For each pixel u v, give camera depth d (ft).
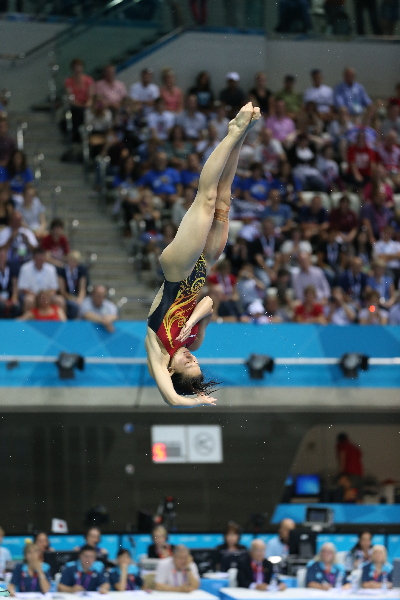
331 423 92.84
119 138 110.52
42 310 86.79
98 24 115.96
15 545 83.97
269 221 99.19
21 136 110.11
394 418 93.20
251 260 97.09
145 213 101.60
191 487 93.45
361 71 128.36
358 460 94.02
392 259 104.83
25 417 86.43
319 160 113.19
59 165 109.60
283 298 94.17
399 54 128.67
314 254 101.24
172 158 109.70
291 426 92.63
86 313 86.99
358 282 97.50
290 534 81.56
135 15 117.91
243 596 71.20
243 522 93.30
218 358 88.79
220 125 114.11
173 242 38.99
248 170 109.29
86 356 86.33
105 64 116.37
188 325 39.27
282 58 125.59
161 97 112.57
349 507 93.20
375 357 91.45
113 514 91.61
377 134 120.57
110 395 86.43
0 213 97.04
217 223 40.96
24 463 88.79
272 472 93.71
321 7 125.59
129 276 99.45
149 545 80.74
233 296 93.20
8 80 114.52
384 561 76.33
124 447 91.20
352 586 75.61
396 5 127.75
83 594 71.56
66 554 76.84
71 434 89.20
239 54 123.34
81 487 91.15
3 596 69.51
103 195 106.42
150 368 38.68
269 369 89.30
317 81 120.78
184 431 92.07
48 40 115.03
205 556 80.33
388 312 95.66
